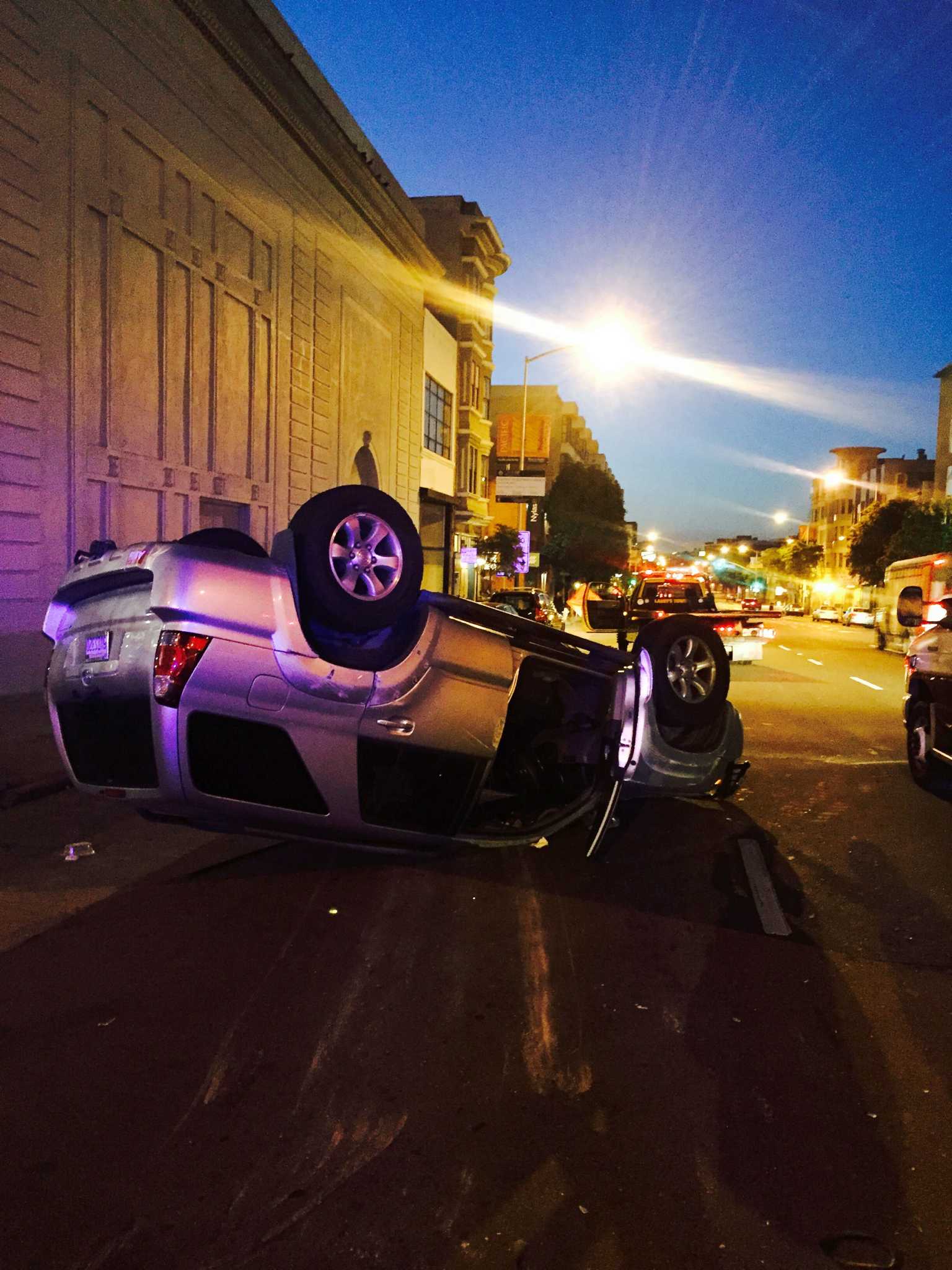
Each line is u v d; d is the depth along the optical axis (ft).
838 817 24.75
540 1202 9.00
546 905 17.43
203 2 48.21
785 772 30.58
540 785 21.24
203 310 52.16
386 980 13.96
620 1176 9.44
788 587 413.18
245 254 57.06
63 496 40.60
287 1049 11.82
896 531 193.06
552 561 180.24
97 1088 10.85
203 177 51.19
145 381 46.65
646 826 23.32
